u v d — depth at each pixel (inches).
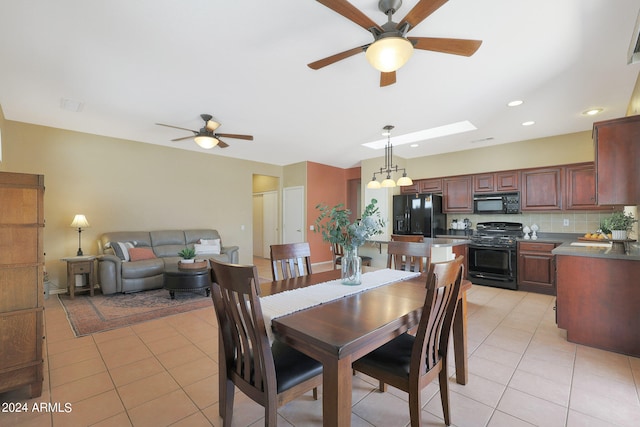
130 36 84.4
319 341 44.4
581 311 104.5
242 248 261.0
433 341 59.0
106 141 191.0
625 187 97.5
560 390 77.3
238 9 73.5
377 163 251.0
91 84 114.4
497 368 88.6
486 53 92.4
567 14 74.6
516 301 156.0
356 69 102.9
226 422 61.9
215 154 243.6
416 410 55.4
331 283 79.2
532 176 189.6
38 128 166.7
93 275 170.9
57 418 66.4
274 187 311.0
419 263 100.2
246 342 54.6
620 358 94.6
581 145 173.2
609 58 94.6
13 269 71.4
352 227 76.4
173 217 221.1
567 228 185.6
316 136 186.7
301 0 70.5
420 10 62.6
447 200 225.9
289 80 111.0
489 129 170.1
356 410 69.9
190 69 103.0
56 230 173.5
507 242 183.3
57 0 70.2
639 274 95.7
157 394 75.7
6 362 70.4
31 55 94.0
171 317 132.2
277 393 51.8
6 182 70.4
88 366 89.4
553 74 105.5
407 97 126.2
